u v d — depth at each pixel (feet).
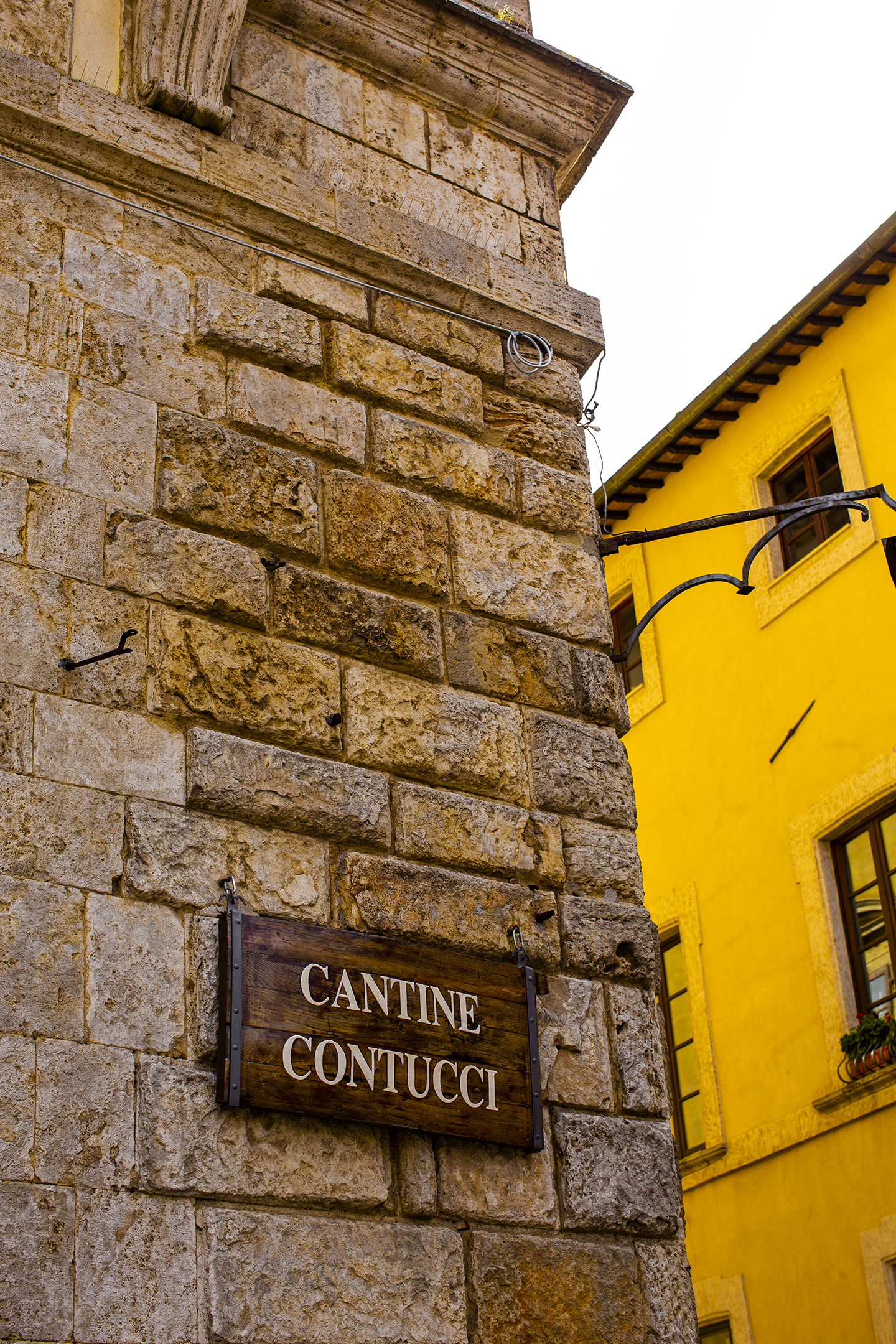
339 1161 15.99
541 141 25.09
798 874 44.70
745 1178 44.11
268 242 20.80
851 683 44.52
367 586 19.44
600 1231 17.52
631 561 55.57
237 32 21.24
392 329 21.44
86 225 19.11
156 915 15.89
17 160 18.83
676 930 50.16
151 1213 14.60
